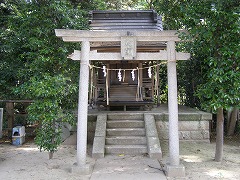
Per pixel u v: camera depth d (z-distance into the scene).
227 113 8.73
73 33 4.81
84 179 4.38
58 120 6.07
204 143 7.26
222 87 4.43
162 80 12.00
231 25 4.18
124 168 5.02
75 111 7.66
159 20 8.92
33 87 5.00
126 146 6.25
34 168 5.01
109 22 8.71
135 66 8.89
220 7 4.21
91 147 6.83
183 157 5.77
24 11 5.70
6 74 7.04
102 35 4.82
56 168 5.02
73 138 7.26
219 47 4.59
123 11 8.82
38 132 5.36
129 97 8.82
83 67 4.87
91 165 5.06
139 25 8.59
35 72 5.49
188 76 9.77
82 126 4.80
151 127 6.73
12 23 6.07
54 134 5.40
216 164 5.21
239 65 4.38
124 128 7.00
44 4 5.49
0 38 7.08
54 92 4.99
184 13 4.63
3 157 5.87
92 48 7.26
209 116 7.35
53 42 5.68
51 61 5.41
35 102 5.14
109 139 6.46
